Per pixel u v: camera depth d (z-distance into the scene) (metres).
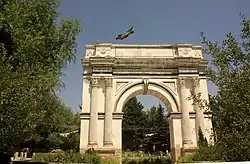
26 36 21.14
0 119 14.52
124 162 53.38
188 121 36.34
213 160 18.33
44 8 25.12
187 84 38.28
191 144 35.28
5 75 15.34
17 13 21.55
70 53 27.06
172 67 39.09
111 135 35.69
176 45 40.50
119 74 38.62
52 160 29.36
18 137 16.00
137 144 89.75
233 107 11.52
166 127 85.62
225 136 11.86
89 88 38.22
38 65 21.19
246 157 11.43
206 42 13.10
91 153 32.78
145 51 40.38
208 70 12.92
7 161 21.36
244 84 11.34
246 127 10.98
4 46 21.56
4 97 14.57
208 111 13.16
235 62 12.48
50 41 25.64
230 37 12.75
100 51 39.69
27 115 15.98
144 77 38.62
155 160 52.75
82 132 36.22
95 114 36.34
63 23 26.83
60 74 26.81
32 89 16.70
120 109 37.22
